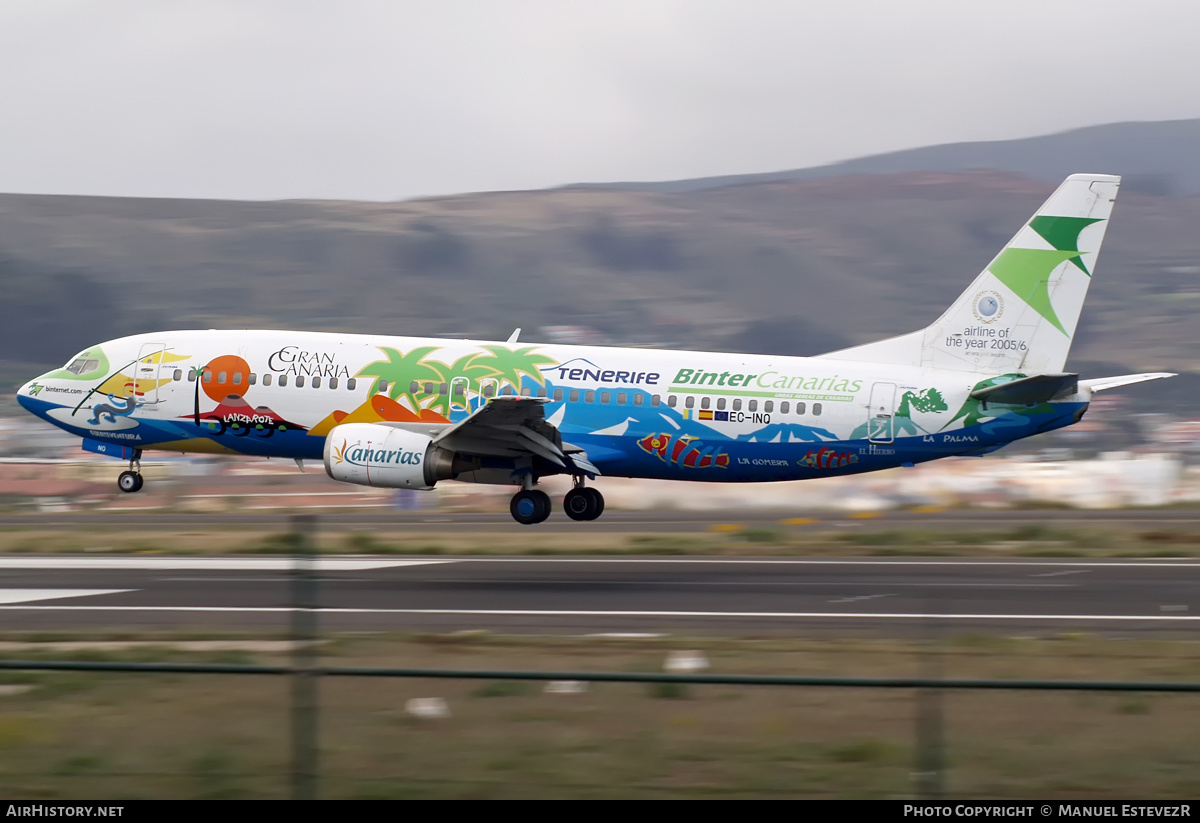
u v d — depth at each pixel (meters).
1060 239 114.88
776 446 114.88
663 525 139.88
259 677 47.81
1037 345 115.44
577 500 121.38
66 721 43.94
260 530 130.62
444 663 59.19
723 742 41.19
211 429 119.75
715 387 115.38
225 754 40.25
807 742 41.31
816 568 100.88
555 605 80.88
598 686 45.47
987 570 99.69
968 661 60.59
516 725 42.75
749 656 61.59
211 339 121.81
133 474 126.94
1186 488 187.00
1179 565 102.81
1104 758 40.06
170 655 62.28
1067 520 146.88
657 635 69.06
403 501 175.75
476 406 115.50
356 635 68.06
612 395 115.94
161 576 93.56
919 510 165.25
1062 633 71.50
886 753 40.00
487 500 181.25
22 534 124.38
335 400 117.00
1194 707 43.56
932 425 114.25
